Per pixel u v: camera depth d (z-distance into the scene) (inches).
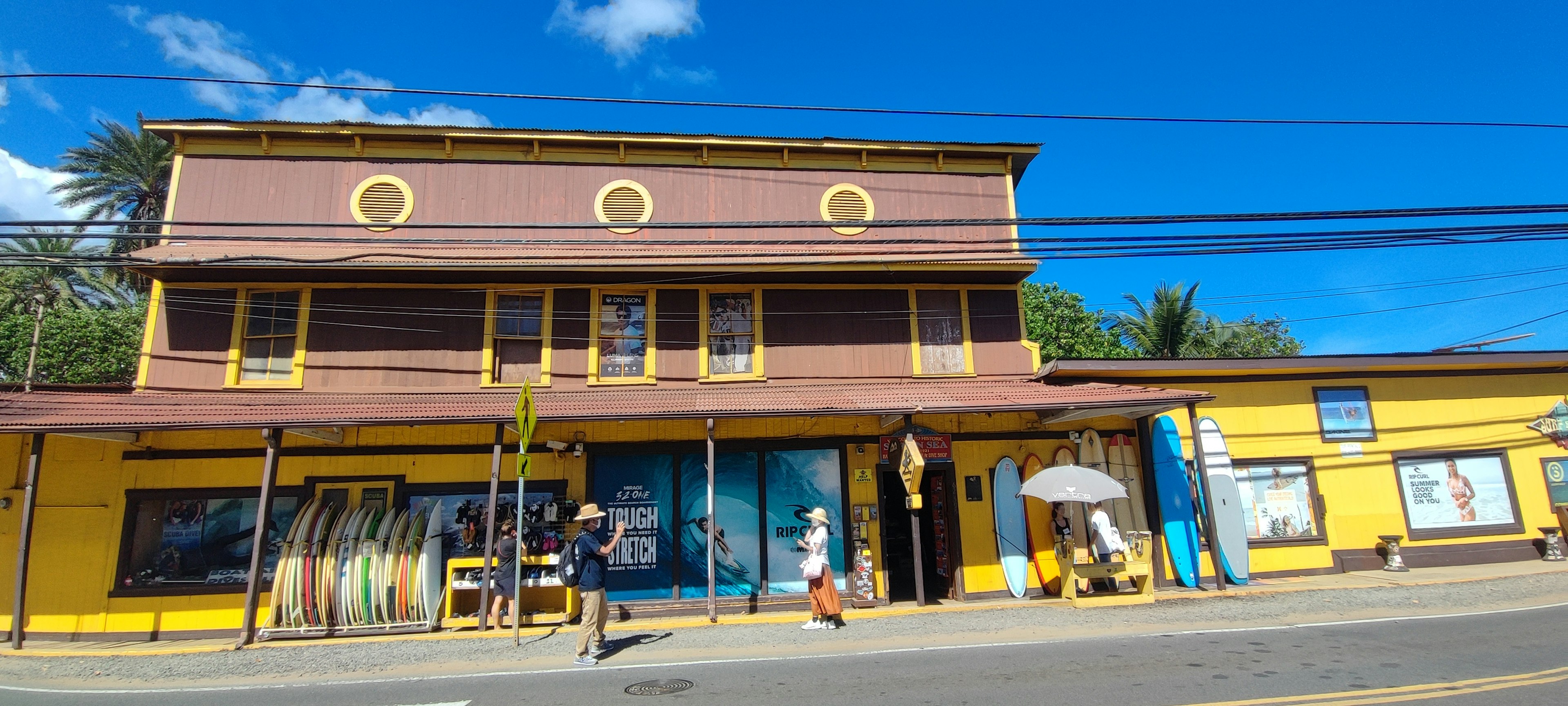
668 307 533.6
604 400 467.8
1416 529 551.5
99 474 450.0
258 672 326.6
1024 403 450.3
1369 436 561.0
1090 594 479.5
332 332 503.5
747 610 469.4
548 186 543.2
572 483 479.8
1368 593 448.1
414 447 472.1
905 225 345.1
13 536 435.8
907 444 447.8
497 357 514.0
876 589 478.6
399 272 495.8
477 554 451.2
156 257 469.7
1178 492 515.8
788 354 532.7
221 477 458.0
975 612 430.6
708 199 555.2
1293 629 351.3
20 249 999.6
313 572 407.5
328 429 451.5
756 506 490.0
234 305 502.6
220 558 449.7
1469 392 582.9
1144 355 1028.5
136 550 445.4
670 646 355.6
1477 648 302.7
